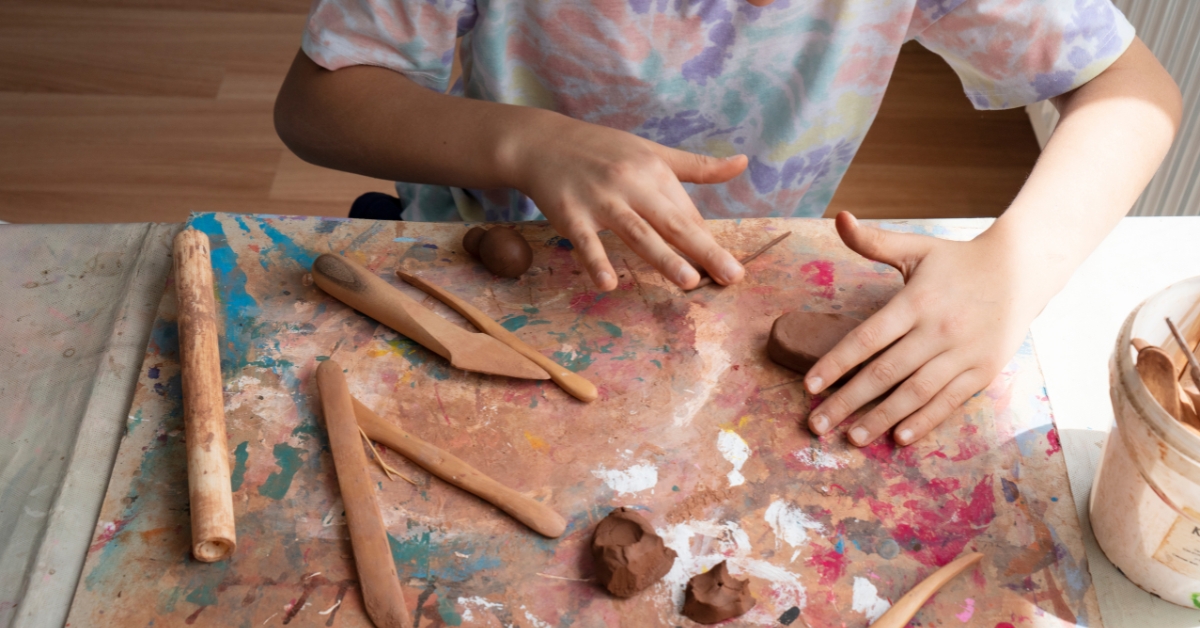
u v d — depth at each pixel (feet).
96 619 1.95
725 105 3.48
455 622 1.95
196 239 2.58
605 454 2.24
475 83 3.51
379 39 3.05
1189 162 4.24
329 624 1.95
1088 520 2.23
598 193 2.59
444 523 2.11
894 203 6.38
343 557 2.05
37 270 2.64
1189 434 1.75
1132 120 2.96
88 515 2.15
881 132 6.87
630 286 2.63
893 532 2.11
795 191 3.82
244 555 2.05
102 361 2.43
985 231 2.65
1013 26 3.11
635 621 1.97
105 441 2.28
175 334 2.49
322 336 2.48
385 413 2.31
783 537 2.10
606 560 1.97
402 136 2.91
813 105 3.42
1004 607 2.01
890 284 2.65
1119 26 3.11
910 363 2.35
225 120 6.90
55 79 7.11
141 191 6.38
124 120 6.85
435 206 3.86
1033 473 2.23
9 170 6.45
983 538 2.11
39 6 7.68
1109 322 2.66
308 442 2.25
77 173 6.47
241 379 2.37
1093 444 2.39
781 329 2.43
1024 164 6.67
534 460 2.22
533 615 1.97
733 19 3.16
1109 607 2.08
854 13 3.14
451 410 2.32
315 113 3.06
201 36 7.54
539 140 2.77
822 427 2.27
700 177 2.75
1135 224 2.91
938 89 7.20
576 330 2.51
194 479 2.08
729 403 2.35
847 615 1.98
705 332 2.51
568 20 3.13
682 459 2.23
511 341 2.45
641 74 3.29
